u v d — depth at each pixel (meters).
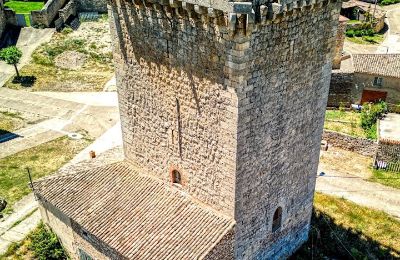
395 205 34.94
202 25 18.50
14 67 55.88
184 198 23.47
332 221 32.19
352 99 53.91
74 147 41.41
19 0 74.62
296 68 21.16
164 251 21.19
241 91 18.72
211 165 21.47
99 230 22.89
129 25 21.78
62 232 27.25
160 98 22.30
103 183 25.38
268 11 17.70
